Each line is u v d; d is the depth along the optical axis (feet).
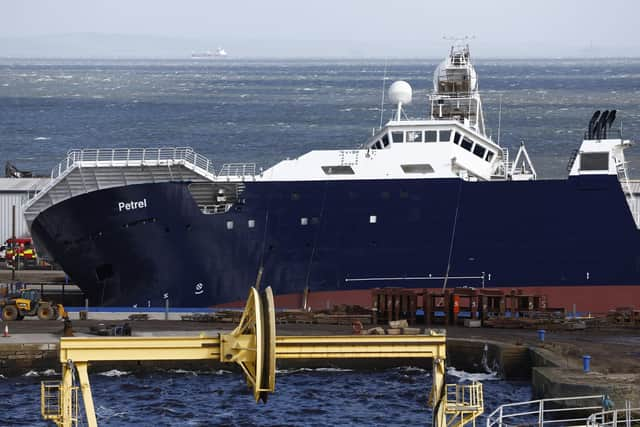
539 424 444.55
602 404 464.65
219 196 655.76
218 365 578.25
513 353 565.94
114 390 543.39
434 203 654.94
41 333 590.55
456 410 393.50
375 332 575.79
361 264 654.94
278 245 649.61
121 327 575.79
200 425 494.59
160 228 641.40
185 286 648.38
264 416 506.48
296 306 652.07
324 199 649.61
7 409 512.63
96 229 640.99
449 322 630.33
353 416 507.71
